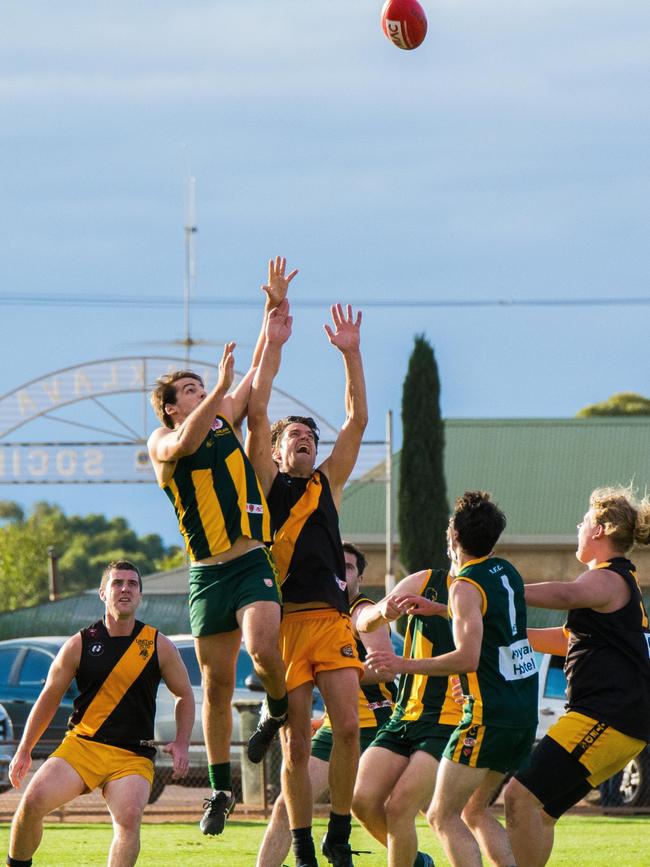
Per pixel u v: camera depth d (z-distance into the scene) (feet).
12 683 226.17
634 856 141.18
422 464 438.40
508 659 95.76
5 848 147.43
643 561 444.96
